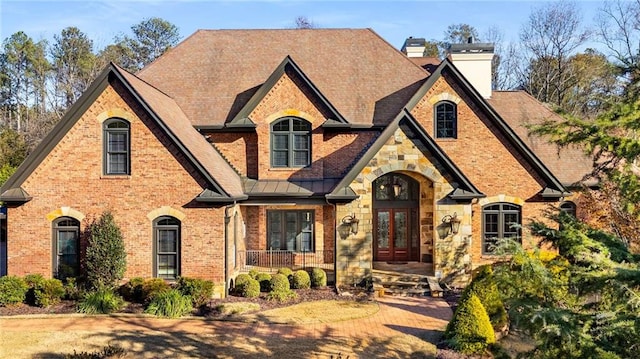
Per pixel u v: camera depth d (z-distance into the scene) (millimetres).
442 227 20734
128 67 65625
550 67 52938
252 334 15203
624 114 8570
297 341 14625
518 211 22609
